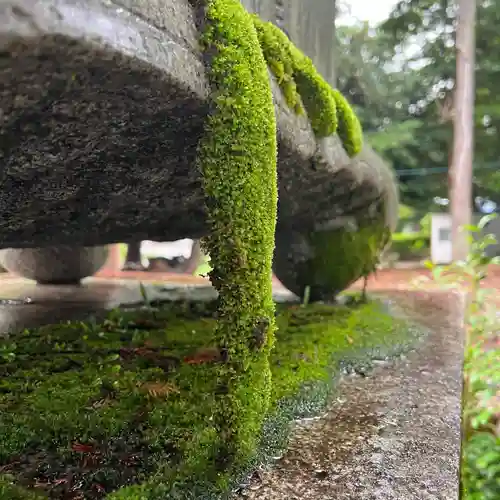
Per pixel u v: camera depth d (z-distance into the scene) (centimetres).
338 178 234
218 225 103
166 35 86
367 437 133
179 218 199
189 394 159
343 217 311
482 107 1320
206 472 108
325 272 318
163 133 109
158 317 284
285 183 203
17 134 94
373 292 392
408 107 1449
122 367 190
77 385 170
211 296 360
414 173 1305
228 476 107
